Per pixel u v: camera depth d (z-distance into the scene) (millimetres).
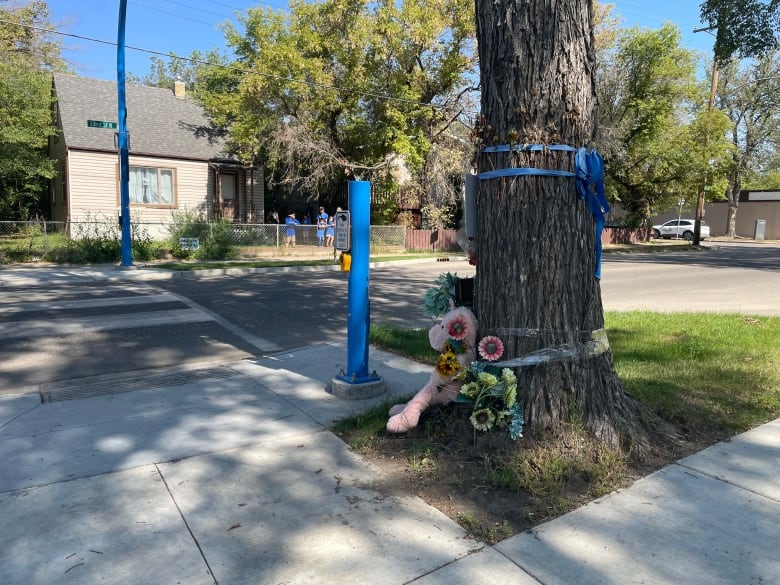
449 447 4152
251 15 24594
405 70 24828
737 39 14398
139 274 16797
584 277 4105
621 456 4016
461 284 4699
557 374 4039
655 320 9344
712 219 57812
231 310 10844
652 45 29875
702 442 4434
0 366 6879
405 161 25578
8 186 27906
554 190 4012
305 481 3850
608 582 2789
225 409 5316
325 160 25266
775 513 3412
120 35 17156
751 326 8805
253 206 29281
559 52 3977
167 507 3514
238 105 24844
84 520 3365
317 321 9898
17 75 21469
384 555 3014
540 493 3582
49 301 11602
